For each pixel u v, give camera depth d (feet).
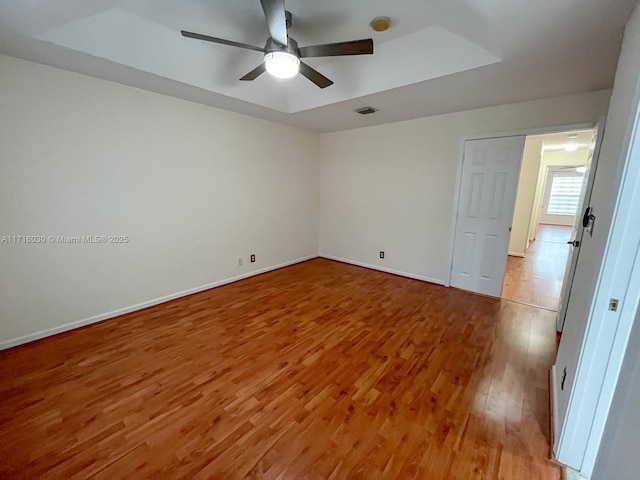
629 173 3.52
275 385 6.32
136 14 6.69
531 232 24.39
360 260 15.74
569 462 4.52
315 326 8.98
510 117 10.25
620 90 4.58
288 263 15.72
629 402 2.80
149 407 5.65
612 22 5.12
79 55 6.82
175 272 10.89
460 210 11.90
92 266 8.80
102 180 8.70
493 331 8.81
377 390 6.21
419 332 8.70
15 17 5.55
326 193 16.66
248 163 12.80
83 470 4.40
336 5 6.13
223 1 6.22
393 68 8.33
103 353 7.41
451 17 6.03
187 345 7.84
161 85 8.80
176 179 10.44
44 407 5.61
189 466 4.48
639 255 3.62
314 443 4.91
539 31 5.62
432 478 4.35
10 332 7.56
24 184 7.40
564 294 8.63
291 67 6.17
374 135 14.10
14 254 7.45
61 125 7.78
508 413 5.61
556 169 33.47
